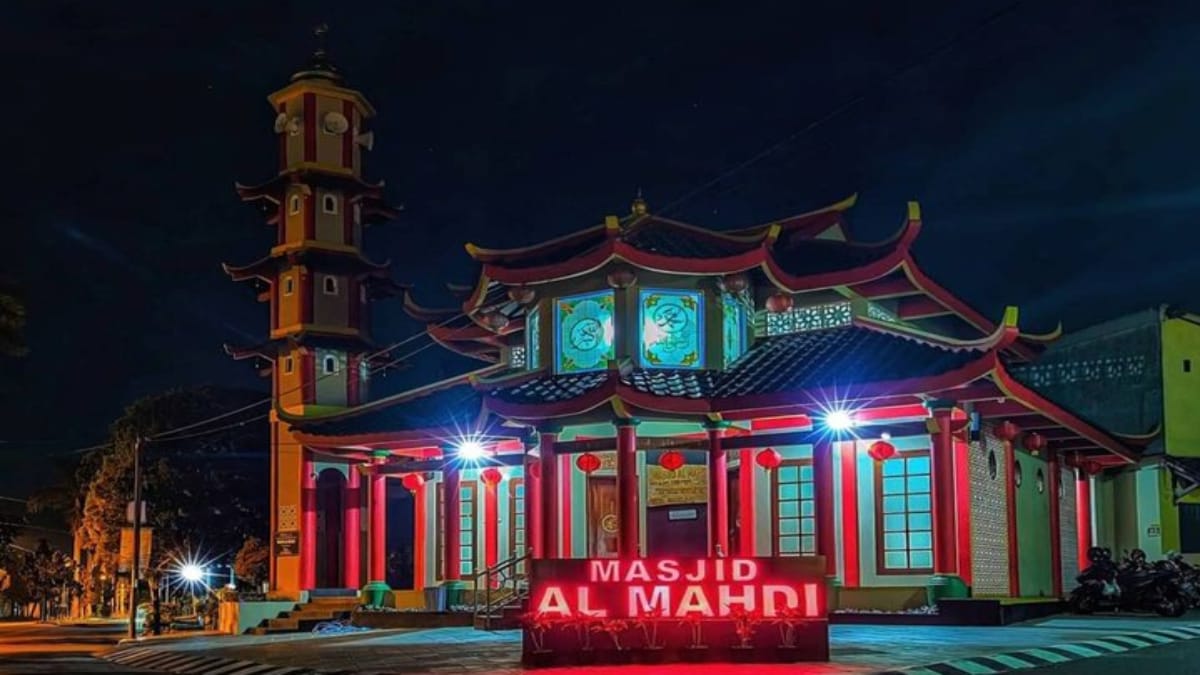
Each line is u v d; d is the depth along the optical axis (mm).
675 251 29766
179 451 52594
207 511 51906
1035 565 31906
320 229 40156
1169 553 34219
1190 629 24344
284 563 37844
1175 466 38969
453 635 27375
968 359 26141
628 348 29734
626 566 18812
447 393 34719
